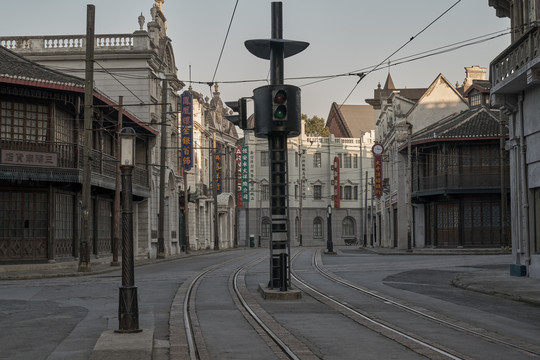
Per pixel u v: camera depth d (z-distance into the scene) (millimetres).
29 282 22484
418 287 19984
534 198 22672
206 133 67438
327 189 86375
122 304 10250
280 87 16062
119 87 42219
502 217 43438
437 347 9359
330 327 11531
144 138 42438
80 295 17625
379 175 59469
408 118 54281
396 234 57781
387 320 12336
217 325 11844
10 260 28406
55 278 24672
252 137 84188
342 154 87375
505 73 22391
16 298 16922
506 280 21219
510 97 23297
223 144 76688
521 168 23094
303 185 85250
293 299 15922
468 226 46312
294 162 84688
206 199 66250
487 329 11344
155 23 44594
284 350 9297
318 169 86312
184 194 52625
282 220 16812
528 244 22828
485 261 33438
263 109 16219
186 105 48125
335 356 8883
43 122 29250
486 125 46625
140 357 8273
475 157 46375
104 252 36250
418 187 49094
